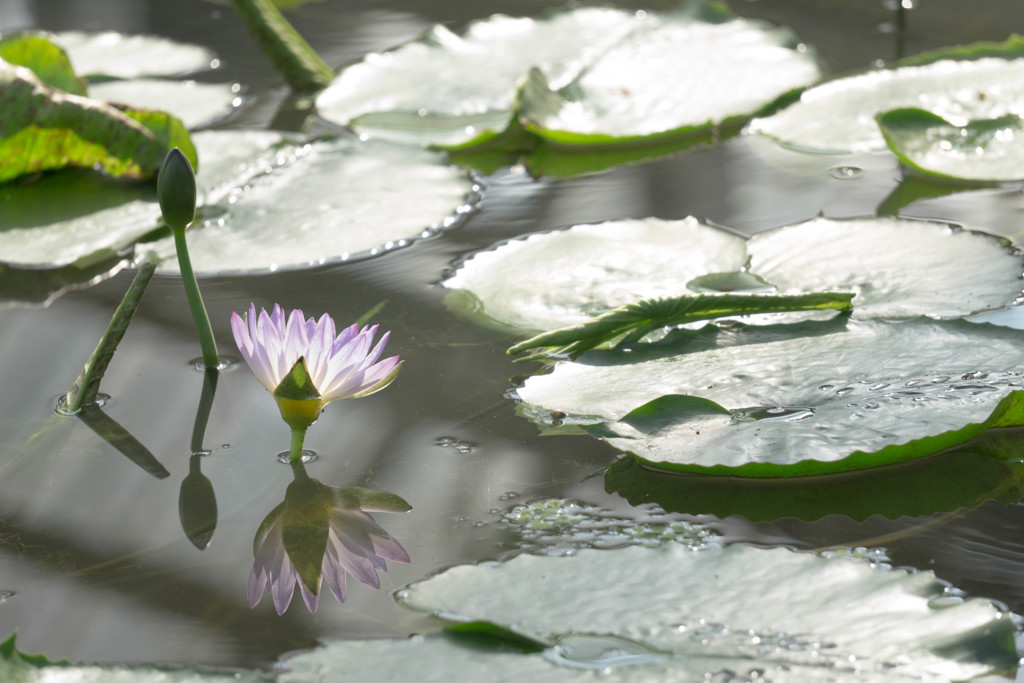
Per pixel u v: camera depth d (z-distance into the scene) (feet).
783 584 16.87
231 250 18.22
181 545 17.07
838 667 16.69
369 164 18.79
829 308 17.69
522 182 18.74
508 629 16.79
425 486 17.21
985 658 16.69
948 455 17.25
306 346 17.21
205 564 17.02
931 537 17.01
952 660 16.69
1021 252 17.85
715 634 16.76
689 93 19.27
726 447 17.21
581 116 19.11
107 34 23.21
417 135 19.11
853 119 18.97
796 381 17.42
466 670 16.74
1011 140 18.61
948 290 17.72
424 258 18.17
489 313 17.84
